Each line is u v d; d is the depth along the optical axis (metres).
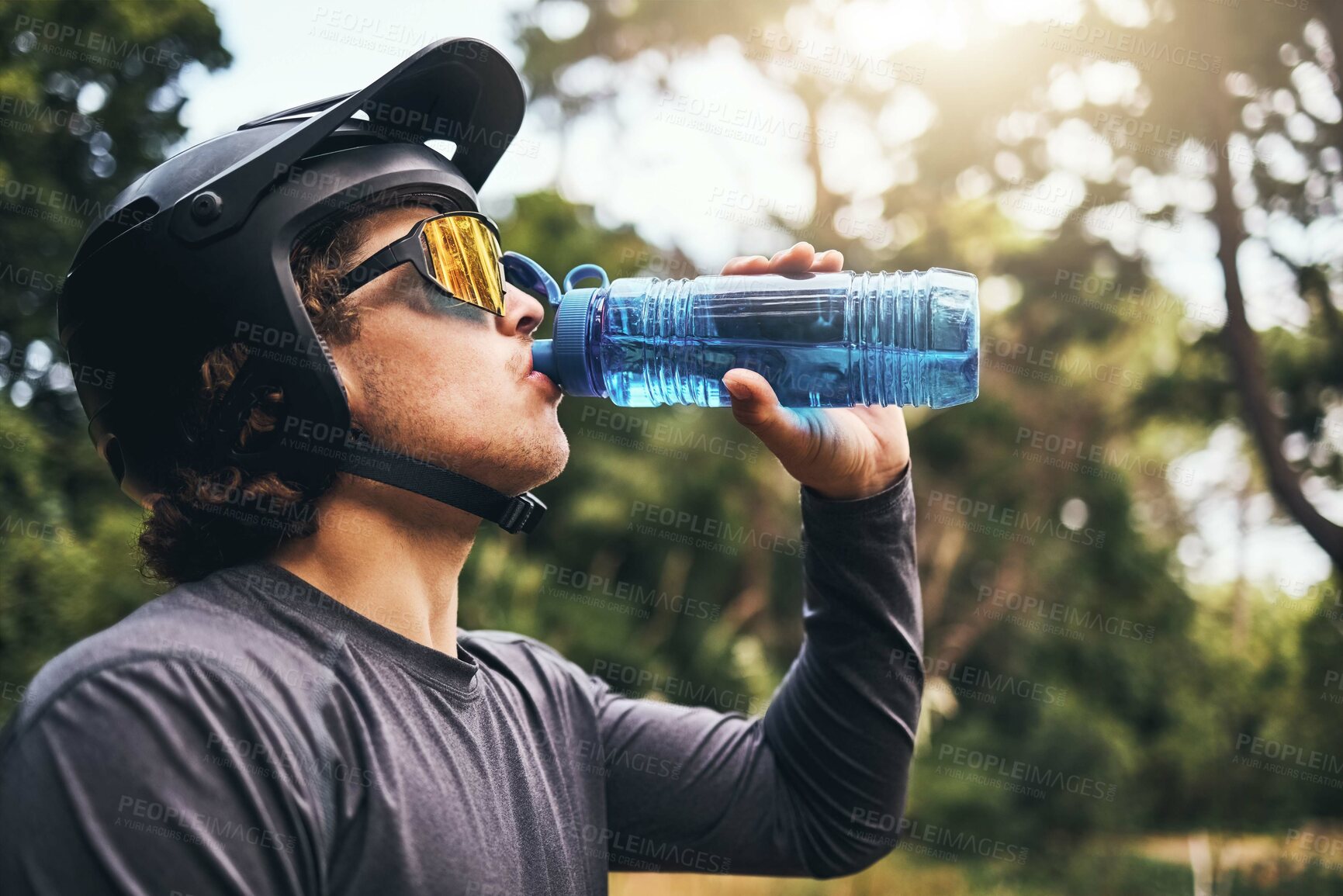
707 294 1.32
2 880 0.77
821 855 1.35
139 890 0.77
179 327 1.04
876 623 1.33
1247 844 7.94
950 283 1.32
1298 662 9.46
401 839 0.88
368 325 1.06
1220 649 12.32
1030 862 9.11
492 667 1.22
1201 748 10.92
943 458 10.52
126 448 1.13
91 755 0.80
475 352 1.11
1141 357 8.97
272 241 1.01
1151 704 11.97
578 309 1.23
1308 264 6.03
